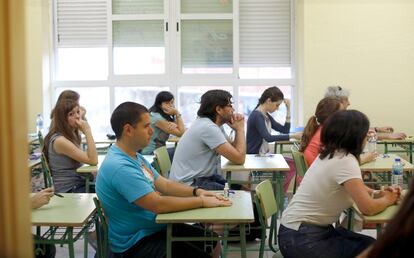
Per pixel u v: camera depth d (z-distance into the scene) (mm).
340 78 5223
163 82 5641
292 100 5609
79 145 3451
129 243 2209
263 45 5566
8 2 509
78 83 5680
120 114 2215
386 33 5172
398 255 748
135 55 5637
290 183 4426
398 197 2193
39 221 2084
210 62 5609
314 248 2137
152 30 5598
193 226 2379
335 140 2174
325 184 2158
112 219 2242
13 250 525
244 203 2363
